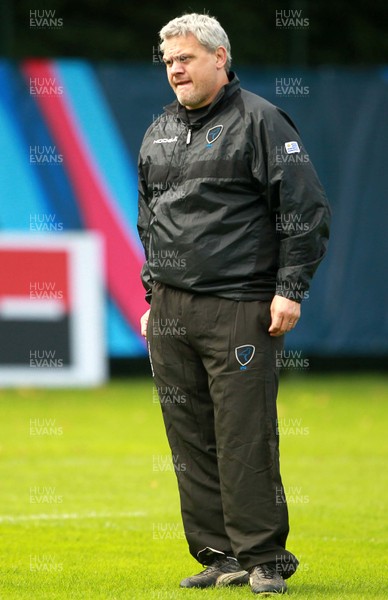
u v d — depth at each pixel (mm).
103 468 34000
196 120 18578
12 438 39688
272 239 18688
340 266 53719
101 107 51969
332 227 53562
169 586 19609
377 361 66812
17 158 51375
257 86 52969
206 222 18453
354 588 19484
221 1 64812
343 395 53625
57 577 20562
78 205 51844
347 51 66562
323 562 22109
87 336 52062
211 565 19625
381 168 53656
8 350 51406
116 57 64438
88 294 51938
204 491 19375
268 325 18594
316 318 53750
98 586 19688
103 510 27922
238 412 18422
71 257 51750
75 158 51812
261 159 18234
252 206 18516
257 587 18188
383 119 53562
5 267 51219
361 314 53938
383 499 29453
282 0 65000
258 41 64625
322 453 37156
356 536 25000
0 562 22000
